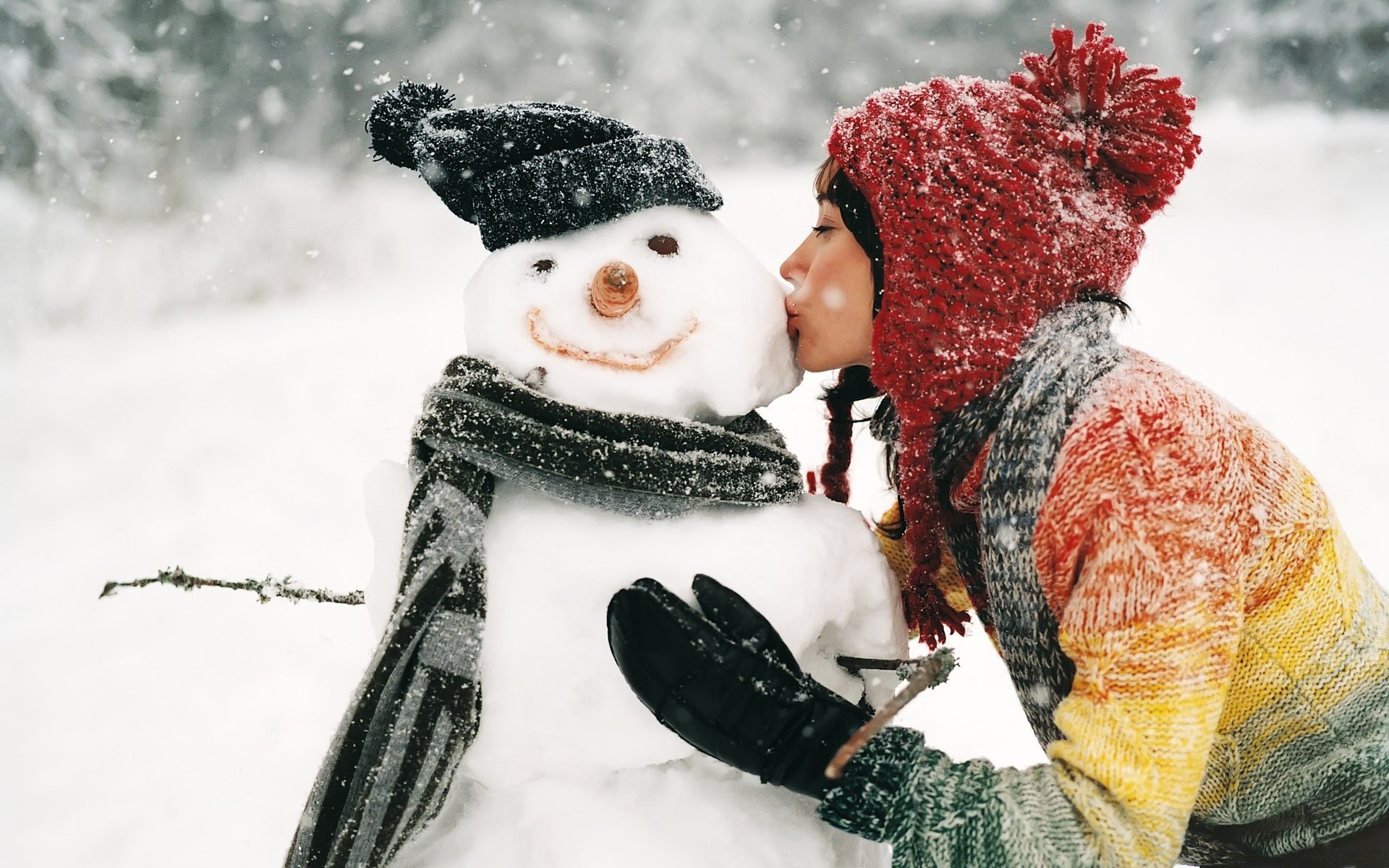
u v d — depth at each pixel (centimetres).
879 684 127
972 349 115
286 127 1400
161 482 530
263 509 479
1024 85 123
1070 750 101
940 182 117
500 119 121
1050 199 116
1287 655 111
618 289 110
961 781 102
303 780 258
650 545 111
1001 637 115
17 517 500
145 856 235
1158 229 938
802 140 1603
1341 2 1546
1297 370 555
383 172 1455
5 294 970
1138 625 99
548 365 113
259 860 231
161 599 383
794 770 102
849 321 129
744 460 115
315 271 1129
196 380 698
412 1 1512
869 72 1617
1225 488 105
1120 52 121
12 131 1152
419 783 105
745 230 866
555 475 108
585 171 118
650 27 1555
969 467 119
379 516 121
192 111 1315
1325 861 115
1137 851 97
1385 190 1017
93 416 647
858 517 128
